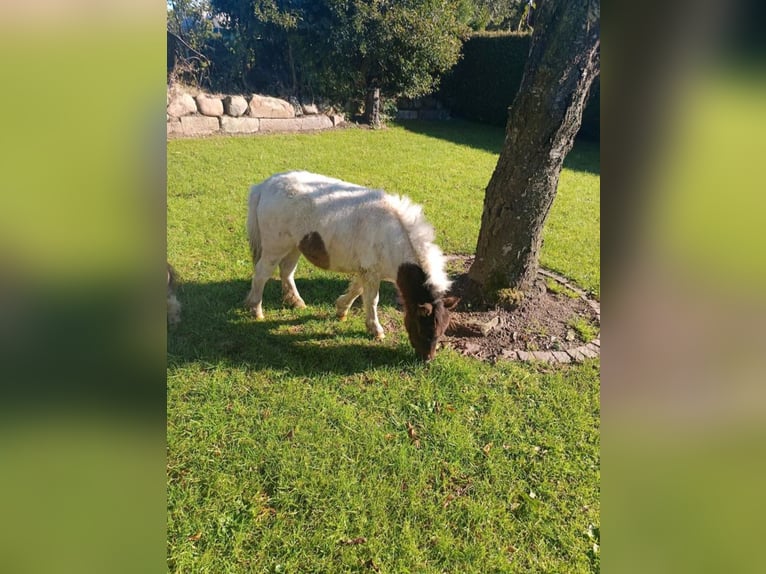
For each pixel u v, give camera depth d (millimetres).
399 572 2475
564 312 4875
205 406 3377
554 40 3938
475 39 15945
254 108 11898
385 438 3256
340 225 4047
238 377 3697
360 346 4242
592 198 9078
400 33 13422
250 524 2645
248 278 5180
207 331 4227
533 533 2723
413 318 3943
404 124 14789
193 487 2816
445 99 17156
